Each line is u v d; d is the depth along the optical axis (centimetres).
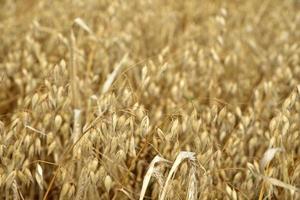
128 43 429
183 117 289
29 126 275
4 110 368
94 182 265
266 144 322
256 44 483
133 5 509
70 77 330
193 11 532
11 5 506
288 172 294
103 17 457
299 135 305
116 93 312
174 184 270
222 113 306
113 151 271
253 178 293
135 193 288
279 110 336
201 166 263
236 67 424
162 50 407
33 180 292
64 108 303
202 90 387
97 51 391
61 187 281
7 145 279
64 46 401
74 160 272
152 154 301
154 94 351
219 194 289
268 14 573
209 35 470
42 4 496
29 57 383
